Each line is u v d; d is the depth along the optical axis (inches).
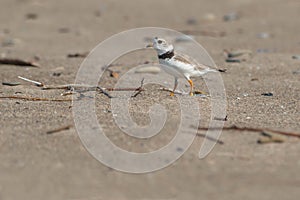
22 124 397.1
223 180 313.6
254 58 693.3
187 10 1125.7
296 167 329.4
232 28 937.5
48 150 350.9
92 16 1085.8
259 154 348.8
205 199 291.7
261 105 462.6
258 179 314.5
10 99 469.1
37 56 703.7
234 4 1155.3
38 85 534.6
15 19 1050.7
